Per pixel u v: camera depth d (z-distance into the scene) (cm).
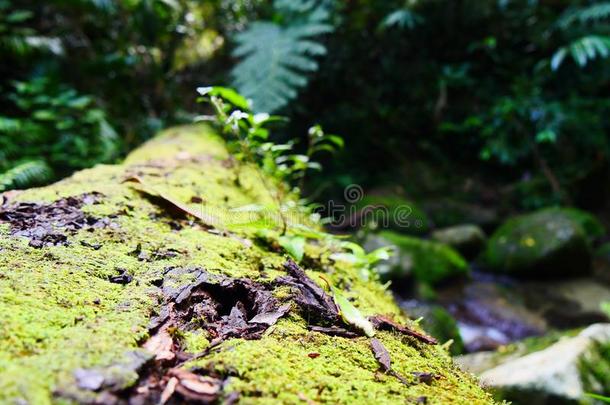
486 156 488
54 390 56
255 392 64
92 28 435
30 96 338
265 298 92
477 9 504
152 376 64
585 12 480
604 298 346
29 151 287
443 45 535
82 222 113
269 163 176
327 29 365
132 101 380
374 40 489
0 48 353
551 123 484
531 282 375
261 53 358
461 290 341
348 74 483
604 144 509
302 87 430
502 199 498
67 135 304
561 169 512
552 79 544
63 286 82
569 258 371
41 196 126
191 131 265
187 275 94
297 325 87
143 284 88
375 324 96
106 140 304
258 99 335
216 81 423
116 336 69
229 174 186
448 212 461
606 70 529
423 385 76
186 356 71
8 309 71
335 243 136
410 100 530
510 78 541
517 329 306
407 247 338
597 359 180
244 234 127
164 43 409
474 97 536
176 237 115
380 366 79
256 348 74
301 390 66
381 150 502
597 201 518
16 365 58
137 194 137
